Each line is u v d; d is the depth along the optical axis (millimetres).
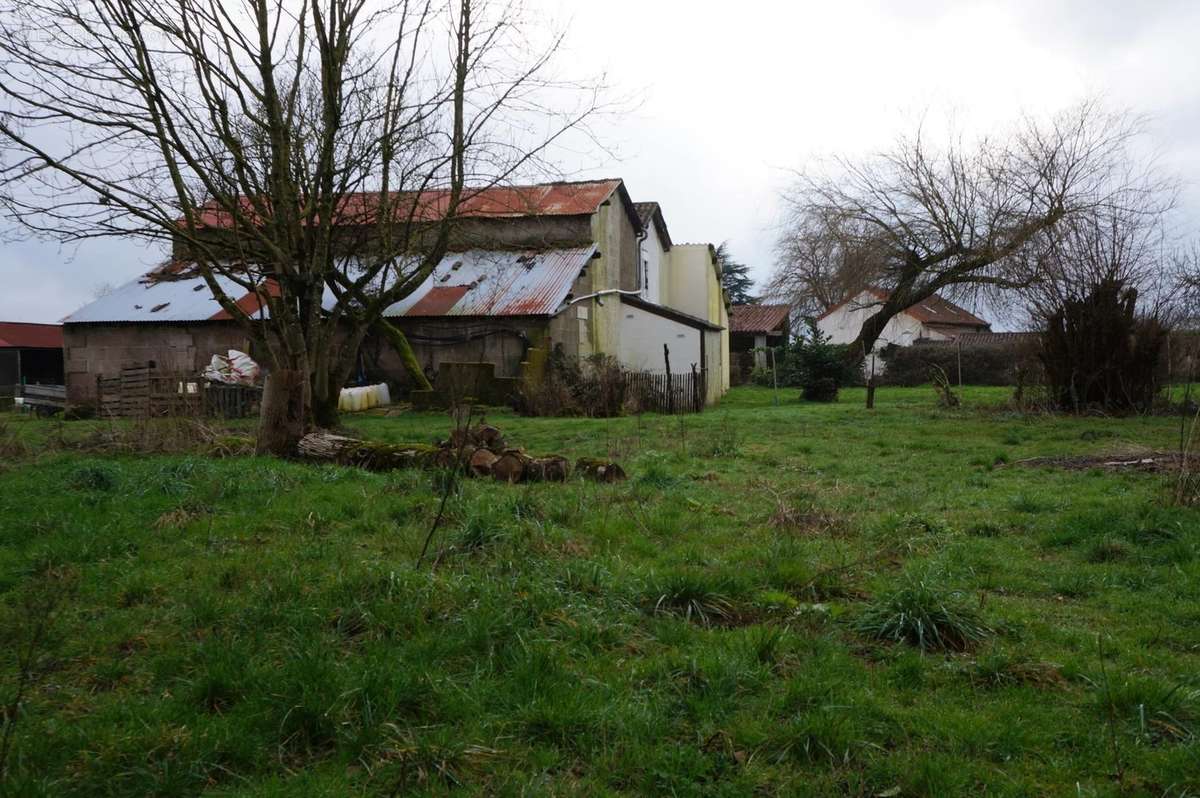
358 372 28234
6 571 6734
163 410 16047
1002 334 47719
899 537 7957
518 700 4375
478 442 11836
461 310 27109
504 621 5176
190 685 4492
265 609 5480
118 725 4137
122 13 14414
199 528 8016
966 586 6633
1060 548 7785
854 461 13672
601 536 7871
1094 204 25594
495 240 29734
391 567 6164
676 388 26484
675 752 3939
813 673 4793
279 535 7914
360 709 4160
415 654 4844
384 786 3678
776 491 10469
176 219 16641
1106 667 4980
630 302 32750
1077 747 4094
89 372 29297
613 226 33219
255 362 26938
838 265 36969
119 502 9148
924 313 60406
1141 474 11531
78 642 5230
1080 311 22266
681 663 4809
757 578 6547
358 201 20500
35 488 10125
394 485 10055
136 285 31625
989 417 21750
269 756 3885
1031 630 5617
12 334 48812
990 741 4102
